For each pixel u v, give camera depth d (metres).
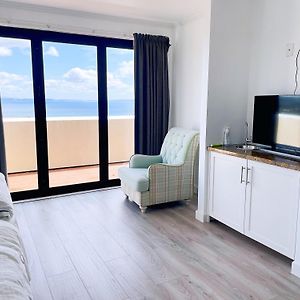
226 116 3.15
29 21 3.54
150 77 4.22
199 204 3.25
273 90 2.95
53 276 2.19
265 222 2.48
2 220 1.73
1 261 1.19
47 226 3.06
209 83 2.99
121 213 3.43
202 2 3.39
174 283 2.11
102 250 2.58
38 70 3.72
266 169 2.41
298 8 2.65
